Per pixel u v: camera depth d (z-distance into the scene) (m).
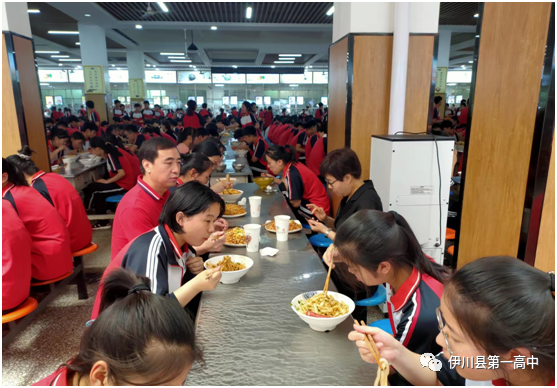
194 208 1.30
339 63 3.53
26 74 3.74
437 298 1.03
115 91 19.17
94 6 7.50
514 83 1.87
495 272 0.68
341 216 1.98
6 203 1.87
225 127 10.85
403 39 3.02
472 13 7.74
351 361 1.03
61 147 5.09
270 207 2.82
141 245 1.33
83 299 2.84
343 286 1.87
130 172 4.50
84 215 2.78
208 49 13.23
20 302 1.86
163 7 7.46
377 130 3.35
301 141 7.01
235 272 1.47
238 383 0.94
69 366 0.69
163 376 0.65
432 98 3.34
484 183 2.13
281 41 11.84
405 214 2.50
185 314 0.72
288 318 1.26
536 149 1.70
